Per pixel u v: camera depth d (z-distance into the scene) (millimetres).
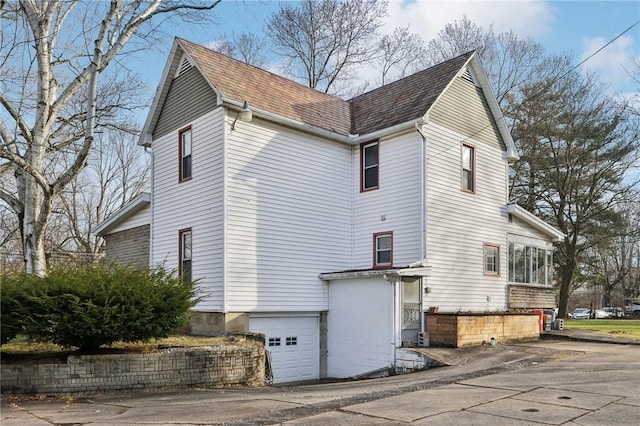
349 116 19719
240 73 17172
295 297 16141
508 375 10609
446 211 17297
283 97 17609
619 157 30656
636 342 16016
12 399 9102
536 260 21859
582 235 33750
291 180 16484
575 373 10570
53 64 16125
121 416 7652
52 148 18281
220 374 10953
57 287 9727
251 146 15578
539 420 6906
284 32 35656
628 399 8109
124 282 10094
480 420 6953
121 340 10195
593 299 65125
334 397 8984
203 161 15781
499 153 20297
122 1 15273
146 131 18156
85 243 39000
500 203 20062
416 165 16656
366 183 18078
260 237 15461
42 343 10828
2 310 9484
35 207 15414
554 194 32688
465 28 34625
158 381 10203
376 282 15500
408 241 16594
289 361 15969
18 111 15523
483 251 18891
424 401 8281
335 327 16641
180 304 10461
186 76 16953
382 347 15078
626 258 56500
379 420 7055
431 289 16328
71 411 8086
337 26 35562
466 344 14984
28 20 15414
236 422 7109
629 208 33656
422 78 19234
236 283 14758
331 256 17406
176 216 16766
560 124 31734
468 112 18906
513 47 33219
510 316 16688
